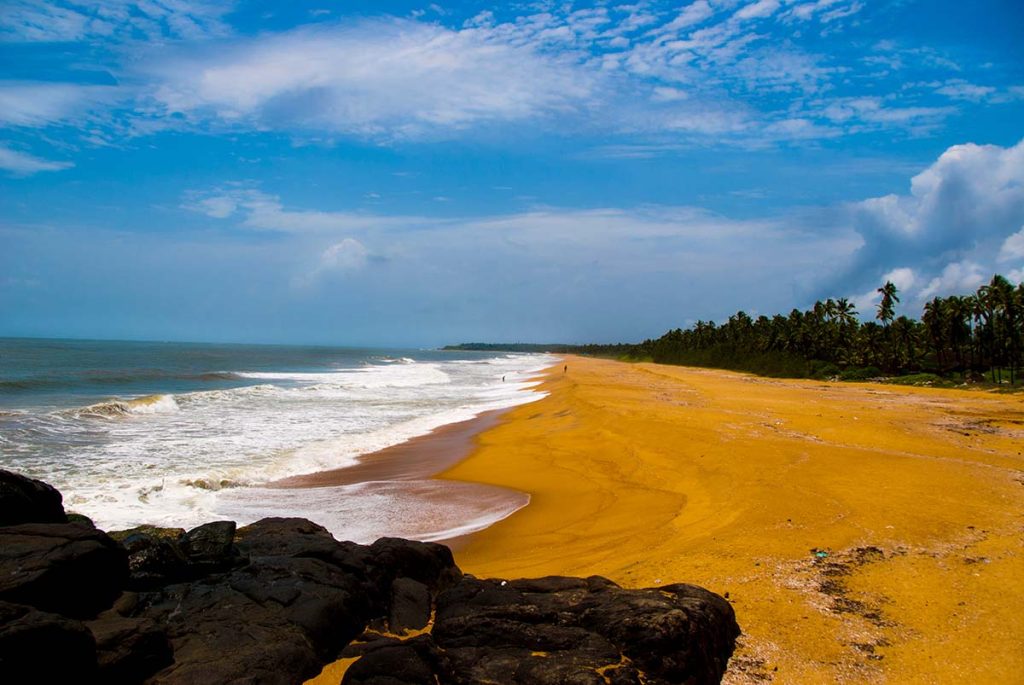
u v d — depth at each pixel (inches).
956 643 321.7
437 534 576.1
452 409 1583.4
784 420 1160.8
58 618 231.0
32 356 3309.5
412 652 280.1
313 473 807.1
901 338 3503.9
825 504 580.1
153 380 2111.2
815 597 370.9
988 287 2869.1
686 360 4805.6
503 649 283.1
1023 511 559.2
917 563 427.8
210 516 594.6
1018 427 1155.9
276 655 269.9
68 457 802.2
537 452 954.1
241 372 2763.3
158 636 257.9
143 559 319.6
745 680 287.0
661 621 276.8
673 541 501.0
